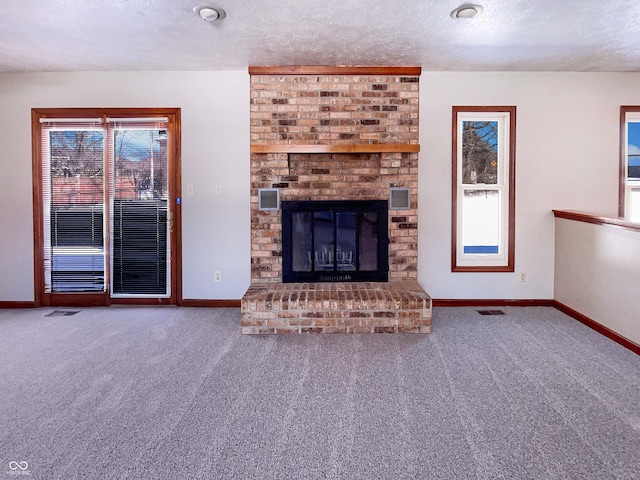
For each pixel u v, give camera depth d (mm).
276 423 1966
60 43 3182
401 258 3889
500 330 3328
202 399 2195
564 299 3832
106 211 4039
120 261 4094
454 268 4027
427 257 4020
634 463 1653
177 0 2482
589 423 1948
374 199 3871
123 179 4035
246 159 3971
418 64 3701
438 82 3908
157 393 2262
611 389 2291
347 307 3271
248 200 3994
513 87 3922
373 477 1587
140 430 1899
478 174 4098
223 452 1741
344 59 3576
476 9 2602
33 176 4004
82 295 4086
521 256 4031
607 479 1563
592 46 3242
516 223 4008
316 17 2719
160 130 3980
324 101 3797
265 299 3273
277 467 1646
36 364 2658
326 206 3824
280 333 3279
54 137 4016
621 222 2955
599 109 3938
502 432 1880
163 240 4070
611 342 3045
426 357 2770
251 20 2762
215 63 3688
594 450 1739
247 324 3281
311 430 1906
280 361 2713
